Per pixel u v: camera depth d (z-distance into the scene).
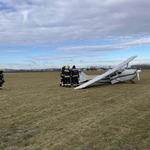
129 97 6.38
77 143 2.67
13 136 3.06
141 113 4.15
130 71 11.31
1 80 10.59
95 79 10.05
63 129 3.31
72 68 10.78
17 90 9.98
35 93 8.52
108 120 3.72
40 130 3.32
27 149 2.54
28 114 4.54
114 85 10.79
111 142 2.66
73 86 11.63
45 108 5.17
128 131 3.06
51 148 2.54
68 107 5.18
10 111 4.92
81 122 3.68
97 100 6.09
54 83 14.49
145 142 2.61
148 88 8.69
